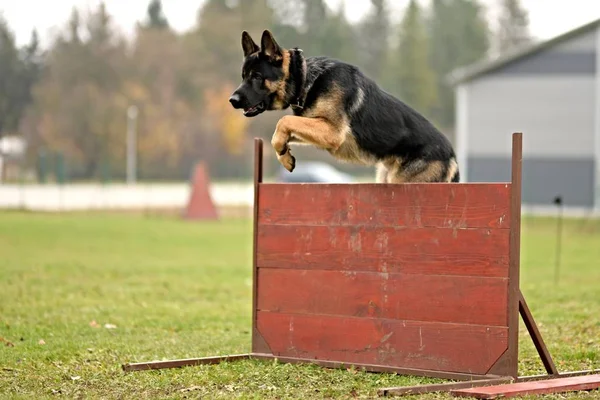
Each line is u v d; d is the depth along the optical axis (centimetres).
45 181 4794
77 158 5769
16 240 1933
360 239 655
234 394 580
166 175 5959
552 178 3469
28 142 5722
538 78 3481
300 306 682
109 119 5800
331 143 642
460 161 3609
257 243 703
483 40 7588
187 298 1133
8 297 1093
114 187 4969
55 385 612
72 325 891
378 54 7419
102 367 676
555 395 571
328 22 6925
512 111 3525
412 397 568
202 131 6053
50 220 2525
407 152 682
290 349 688
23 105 5806
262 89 666
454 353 616
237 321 944
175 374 647
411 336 633
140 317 959
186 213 2714
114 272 1405
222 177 6028
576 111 3434
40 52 5953
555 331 866
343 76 656
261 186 702
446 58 7525
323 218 671
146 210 2980
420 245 629
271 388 600
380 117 665
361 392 585
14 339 803
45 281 1267
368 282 651
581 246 1983
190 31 6562
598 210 3344
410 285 633
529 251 1856
